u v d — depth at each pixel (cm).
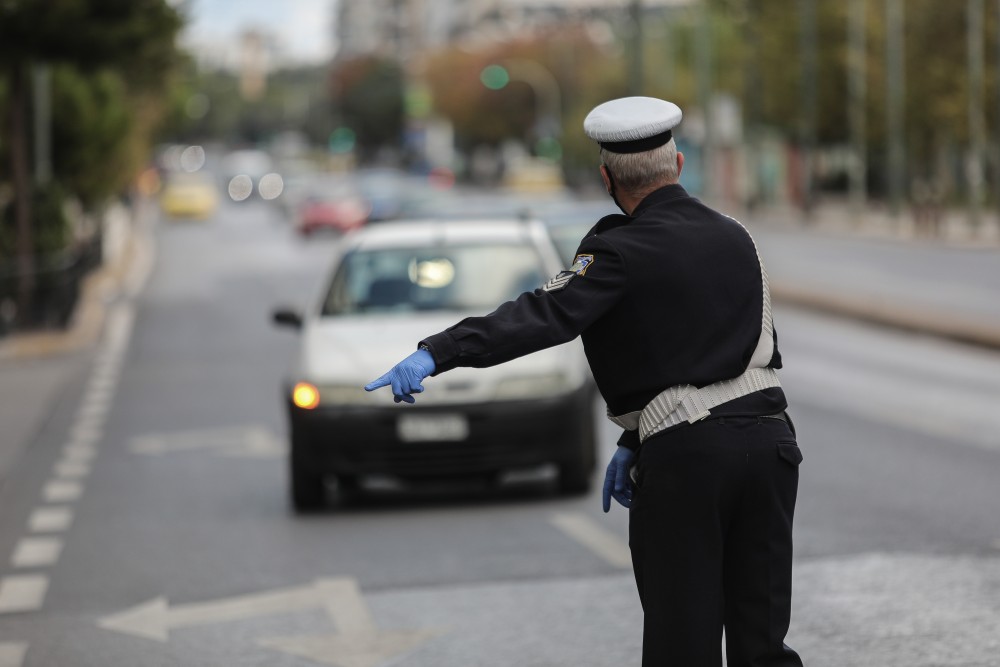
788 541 1164
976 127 14250
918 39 16562
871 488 2848
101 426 4269
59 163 9375
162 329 7312
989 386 4575
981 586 2039
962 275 9475
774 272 9938
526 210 3441
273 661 1827
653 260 1126
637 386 1140
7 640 1975
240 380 5291
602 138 1164
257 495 3092
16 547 2633
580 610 2005
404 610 2055
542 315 1107
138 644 1931
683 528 1136
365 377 2814
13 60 6438
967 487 2830
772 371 1171
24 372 5756
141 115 12925
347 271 3106
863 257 11481
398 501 2986
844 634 1827
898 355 5609
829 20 18850
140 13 6469
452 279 3066
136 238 16212
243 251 13850
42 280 6862
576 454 2872
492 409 2806
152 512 2927
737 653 1167
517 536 2534
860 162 16775
